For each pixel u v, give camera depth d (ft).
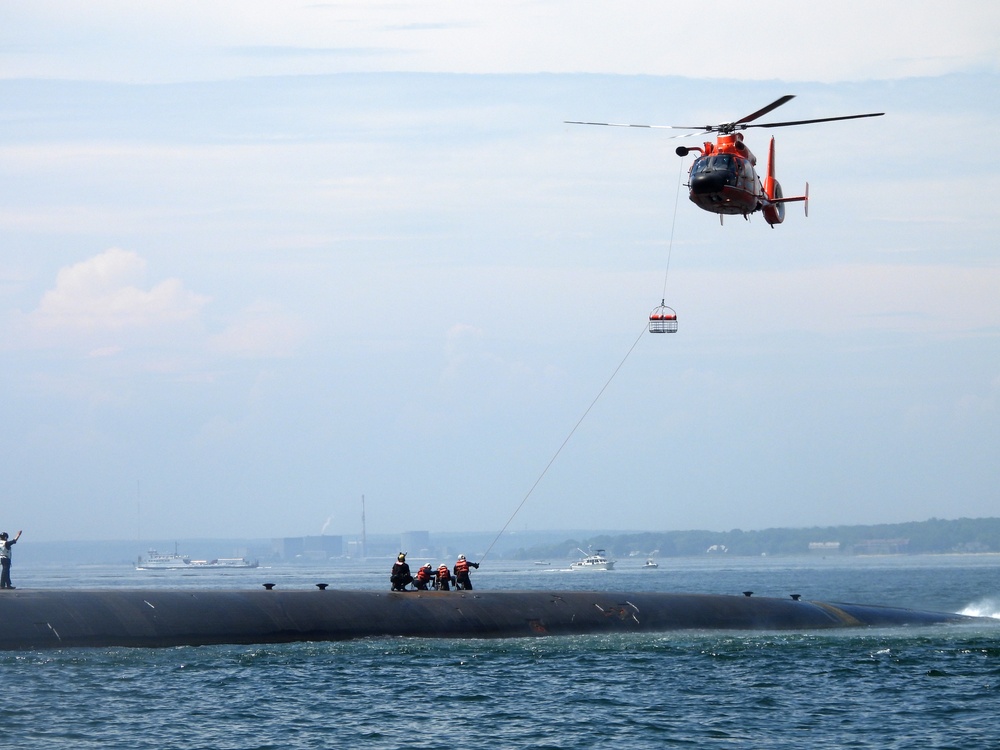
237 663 281.33
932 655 314.55
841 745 207.72
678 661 299.58
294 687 256.52
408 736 214.28
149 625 298.15
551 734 215.92
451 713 233.14
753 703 244.63
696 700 247.70
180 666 275.80
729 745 207.82
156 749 203.92
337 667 280.51
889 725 223.71
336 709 236.02
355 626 321.52
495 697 249.14
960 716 231.91
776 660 303.07
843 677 277.44
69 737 211.41
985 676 279.69
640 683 266.77
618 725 223.30
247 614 312.50
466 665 287.89
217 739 211.20
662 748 205.67
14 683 252.83
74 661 276.00
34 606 290.35
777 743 209.26
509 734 215.92
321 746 206.69
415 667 283.18
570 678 272.31
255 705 238.27
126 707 234.79
